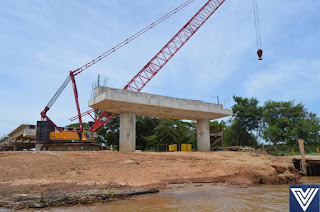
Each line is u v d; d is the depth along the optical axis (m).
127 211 10.92
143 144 63.66
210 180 18.34
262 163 23.75
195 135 63.28
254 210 11.52
